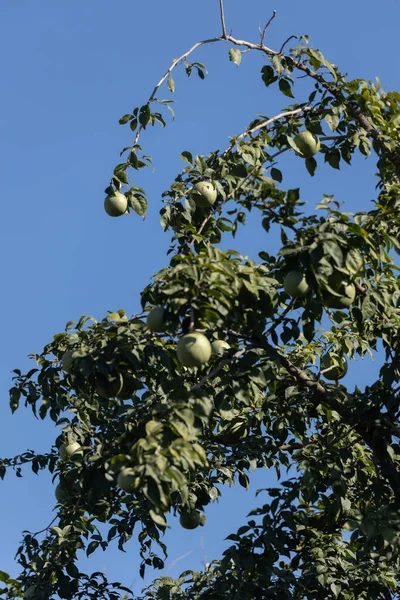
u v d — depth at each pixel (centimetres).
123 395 926
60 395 1108
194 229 1021
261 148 1109
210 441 1159
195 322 836
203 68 1115
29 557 1140
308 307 903
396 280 962
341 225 870
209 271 795
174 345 973
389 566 1035
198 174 1068
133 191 1095
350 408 995
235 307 843
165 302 810
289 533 1012
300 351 1209
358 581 1021
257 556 952
